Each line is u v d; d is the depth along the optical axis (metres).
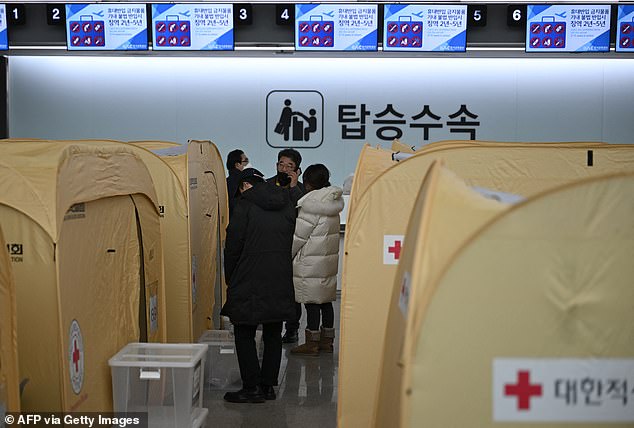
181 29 6.96
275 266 4.76
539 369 1.96
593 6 6.88
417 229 2.07
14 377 2.60
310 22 6.92
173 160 5.29
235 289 4.74
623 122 8.32
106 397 3.55
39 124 8.41
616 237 1.96
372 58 8.41
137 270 4.04
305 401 4.86
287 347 6.37
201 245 5.67
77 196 3.22
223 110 8.45
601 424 1.96
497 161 3.66
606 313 1.96
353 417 3.65
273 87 8.45
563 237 1.96
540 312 1.96
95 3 6.96
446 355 1.95
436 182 2.04
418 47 6.93
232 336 5.39
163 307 4.54
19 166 3.06
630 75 8.29
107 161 3.61
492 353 1.95
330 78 8.44
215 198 6.25
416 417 1.95
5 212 3.00
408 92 8.41
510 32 6.98
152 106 8.44
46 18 7.04
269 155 8.50
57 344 3.01
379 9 6.91
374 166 4.29
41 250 2.99
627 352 1.97
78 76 8.41
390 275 3.65
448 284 1.95
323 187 6.00
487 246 1.96
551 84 8.33
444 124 8.41
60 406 3.03
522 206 1.96
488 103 8.37
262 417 4.54
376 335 3.65
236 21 6.97
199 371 3.81
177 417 3.58
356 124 8.46
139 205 4.12
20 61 8.36
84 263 3.31
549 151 3.65
